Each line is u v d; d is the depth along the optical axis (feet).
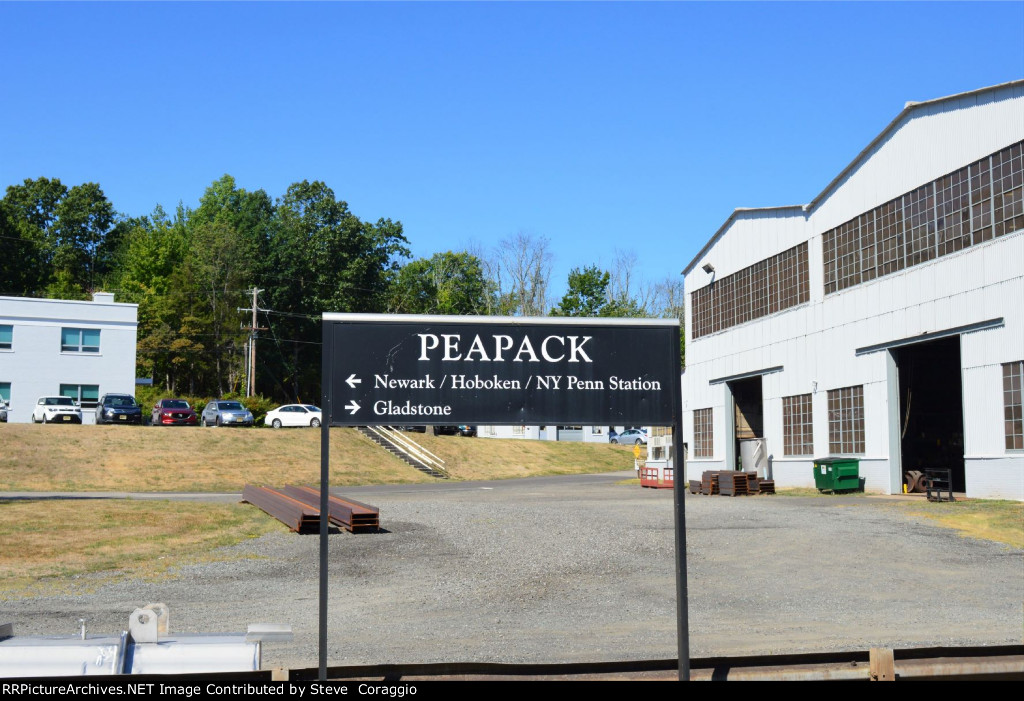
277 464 148.25
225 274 305.53
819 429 107.04
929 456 101.65
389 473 156.46
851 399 100.73
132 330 197.98
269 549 61.21
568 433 250.37
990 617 38.70
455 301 322.55
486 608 42.57
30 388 188.85
